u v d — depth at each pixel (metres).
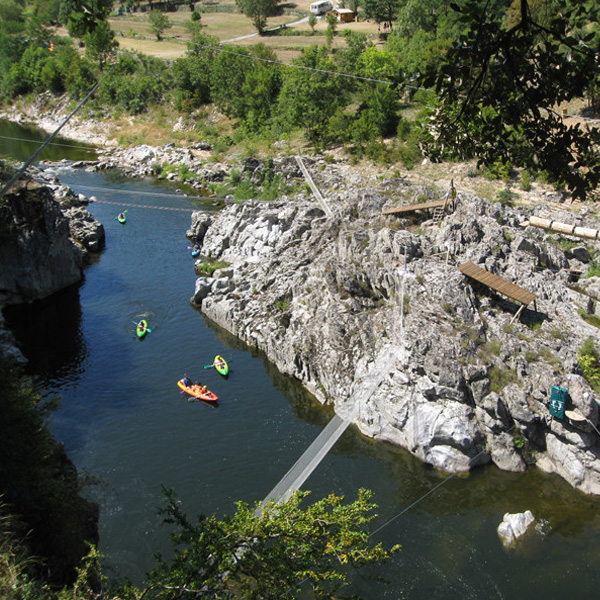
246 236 85.75
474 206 67.94
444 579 40.38
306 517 24.16
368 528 44.69
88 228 92.69
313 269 65.69
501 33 17.08
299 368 61.25
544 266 63.84
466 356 50.91
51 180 112.81
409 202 71.12
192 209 106.69
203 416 57.03
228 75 142.62
